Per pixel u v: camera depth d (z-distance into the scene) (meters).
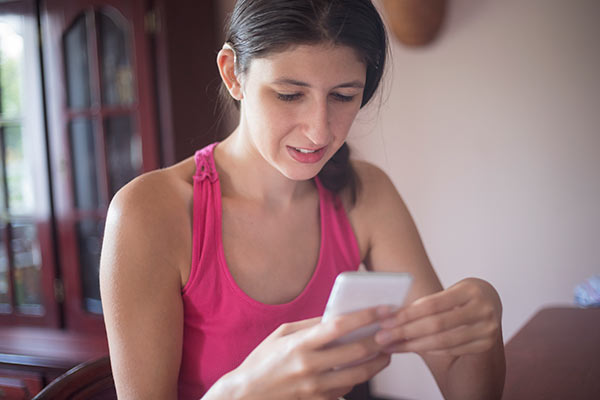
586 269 2.27
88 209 2.39
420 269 1.08
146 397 0.84
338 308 0.59
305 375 0.60
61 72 2.35
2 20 2.41
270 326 0.96
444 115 2.41
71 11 2.31
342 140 0.83
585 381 1.05
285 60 0.74
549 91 2.24
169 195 0.93
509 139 2.32
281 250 1.00
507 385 1.04
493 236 2.39
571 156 2.24
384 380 2.65
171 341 0.87
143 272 0.85
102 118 2.32
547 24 2.22
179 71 2.31
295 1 0.72
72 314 2.45
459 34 2.34
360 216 1.09
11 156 2.46
